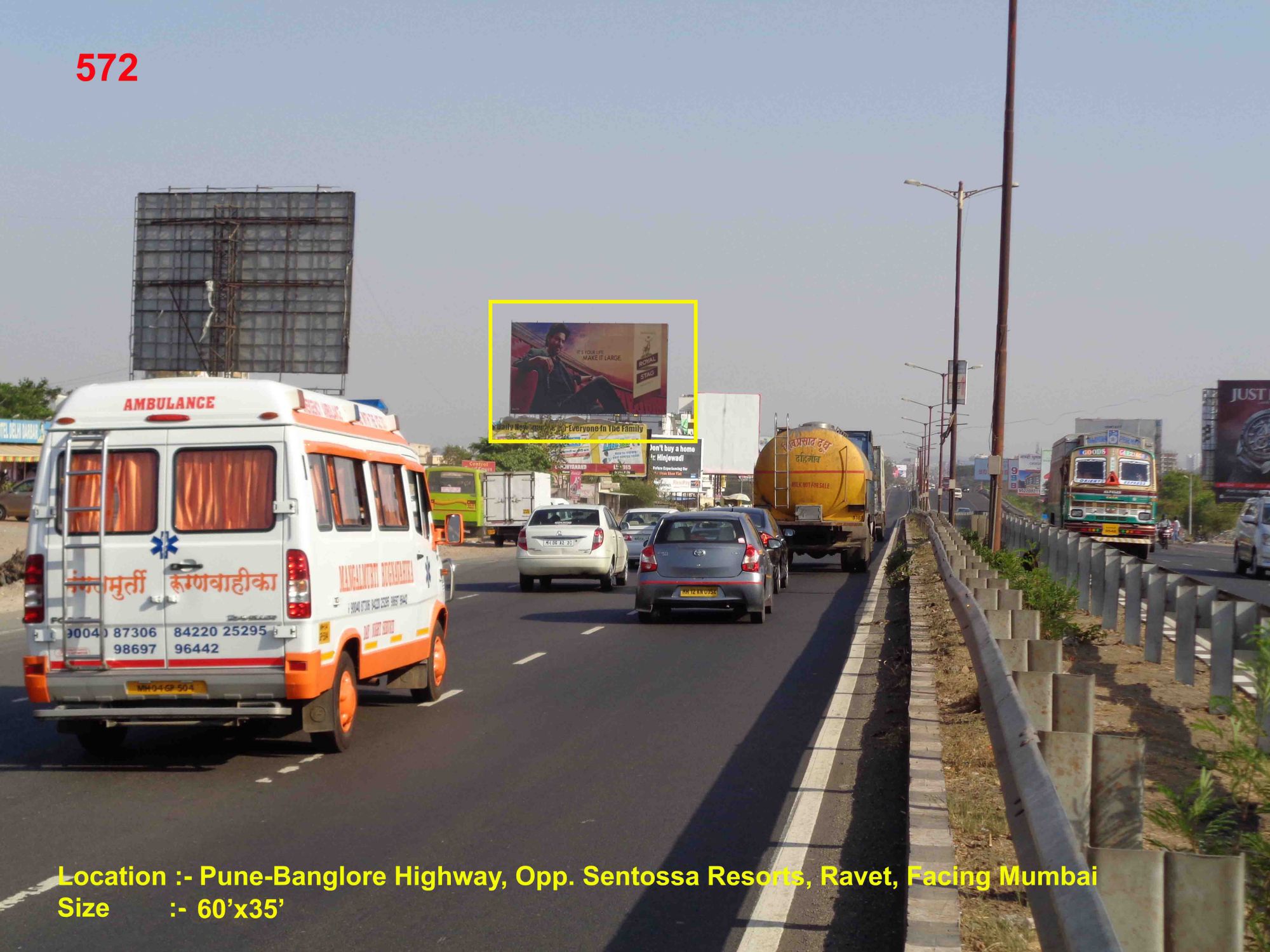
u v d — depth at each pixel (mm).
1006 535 41656
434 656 12344
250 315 42625
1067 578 20125
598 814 7805
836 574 33219
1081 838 4754
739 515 20562
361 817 7730
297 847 7074
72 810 7961
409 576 11586
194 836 7316
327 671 9367
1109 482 45938
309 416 9578
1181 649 12102
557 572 27219
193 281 42656
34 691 9102
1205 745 9258
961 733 9195
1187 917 3287
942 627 16562
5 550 36500
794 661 15281
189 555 9094
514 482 54094
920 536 50375
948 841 6363
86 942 5586
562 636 18359
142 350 43125
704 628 19359
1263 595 25672
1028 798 4516
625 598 25984
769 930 5719
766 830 7434
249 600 9062
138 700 9141
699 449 95062
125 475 9203
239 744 10148
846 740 10172
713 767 9141
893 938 5609
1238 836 5664
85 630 9125
